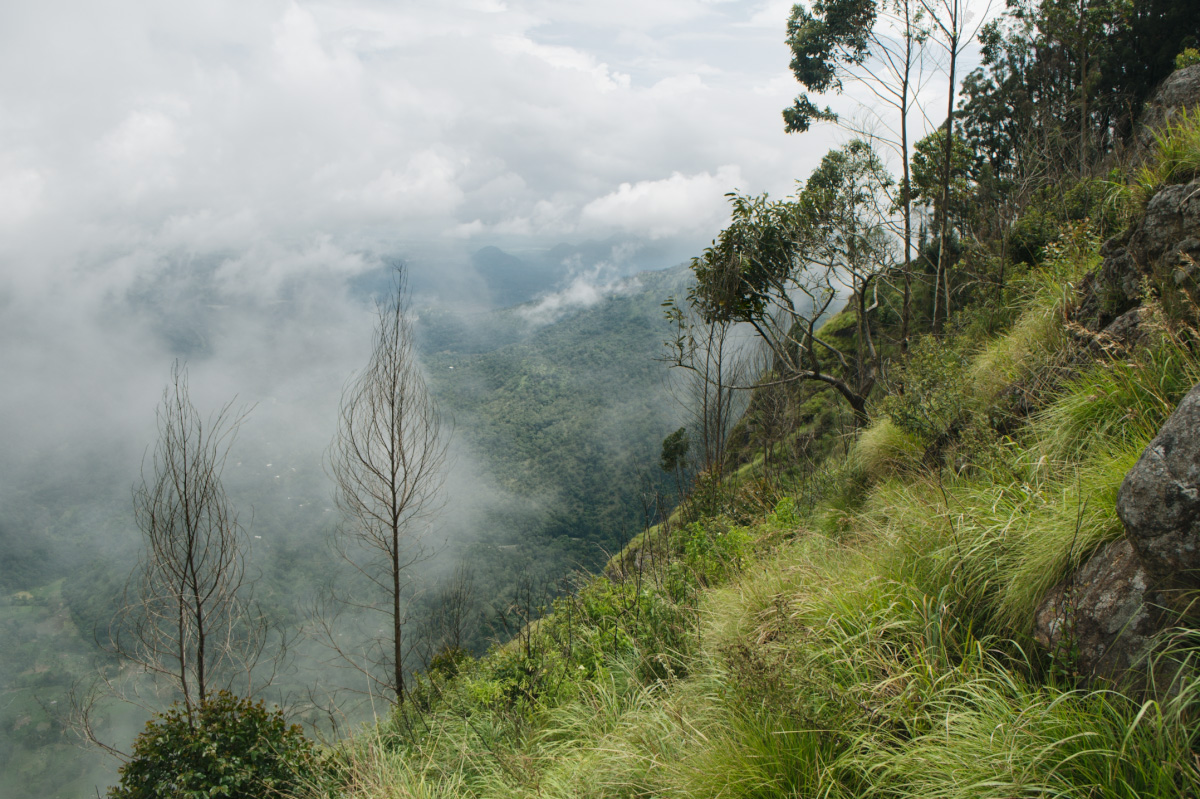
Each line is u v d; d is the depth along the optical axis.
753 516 8.62
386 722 7.52
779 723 2.85
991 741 2.20
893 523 4.23
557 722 4.97
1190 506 1.96
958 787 2.19
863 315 12.56
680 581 6.44
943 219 11.70
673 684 4.30
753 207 11.68
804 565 4.44
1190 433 2.04
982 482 4.10
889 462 6.52
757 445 18.61
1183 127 4.66
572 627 6.90
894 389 8.59
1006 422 4.98
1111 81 20.23
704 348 13.80
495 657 7.62
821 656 3.19
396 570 9.28
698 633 4.66
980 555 3.22
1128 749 1.97
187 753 5.31
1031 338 5.53
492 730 5.44
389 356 9.37
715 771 2.87
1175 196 4.02
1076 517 2.78
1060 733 2.12
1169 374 3.29
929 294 16.44
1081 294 5.27
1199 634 2.02
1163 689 2.06
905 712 2.69
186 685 7.50
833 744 2.72
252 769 5.32
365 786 4.71
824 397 18.97
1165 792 1.80
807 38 13.98
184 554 7.71
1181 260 3.70
